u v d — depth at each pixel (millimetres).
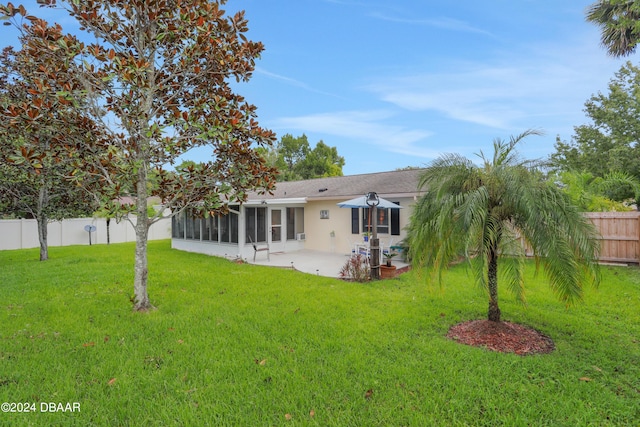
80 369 3697
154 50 5652
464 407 3014
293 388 3334
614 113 15383
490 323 4828
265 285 7695
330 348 4258
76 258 11438
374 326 5008
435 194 4809
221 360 3914
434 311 5742
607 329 4902
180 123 5598
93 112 5223
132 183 5621
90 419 2881
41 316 5359
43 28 4738
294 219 14742
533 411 2943
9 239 16281
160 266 9883
